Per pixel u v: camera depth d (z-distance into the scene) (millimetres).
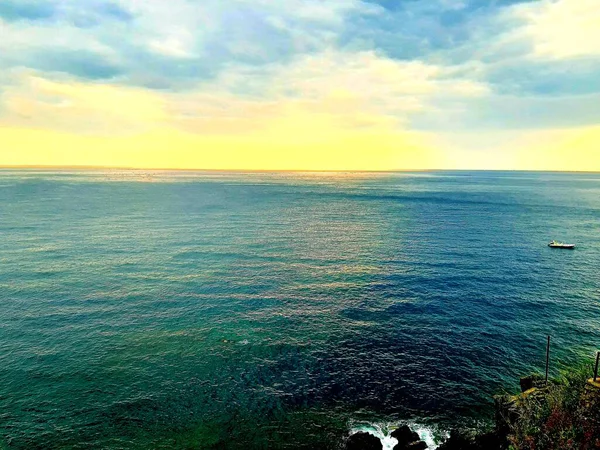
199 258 61688
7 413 24422
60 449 21688
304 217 110938
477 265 59688
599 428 17406
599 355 21234
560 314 40969
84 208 119875
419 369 30328
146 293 45500
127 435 22906
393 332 36469
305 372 29703
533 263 61000
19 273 51531
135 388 27312
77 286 47188
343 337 35344
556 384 23906
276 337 35156
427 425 24297
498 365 30953
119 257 61031
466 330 37000
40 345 32844
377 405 26094
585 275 54750
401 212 125438
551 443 17734
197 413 24953
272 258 62688
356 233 86438
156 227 88562
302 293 46500
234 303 43000
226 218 105062
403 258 63781
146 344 33469
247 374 29328
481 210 131125
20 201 134000
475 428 24016
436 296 45969
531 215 117750
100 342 33594
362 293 46719
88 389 27062
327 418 24797
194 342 33969
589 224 100125
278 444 22562
